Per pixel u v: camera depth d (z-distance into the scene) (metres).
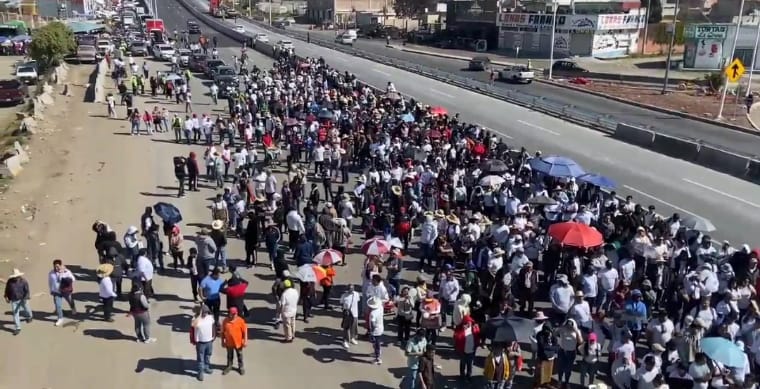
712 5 93.44
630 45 78.75
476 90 52.72
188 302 17.38
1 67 61.91
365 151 28.47
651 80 59.31
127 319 16.45
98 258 20.02
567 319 13.91
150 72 57.34
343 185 27.42
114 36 83.50
